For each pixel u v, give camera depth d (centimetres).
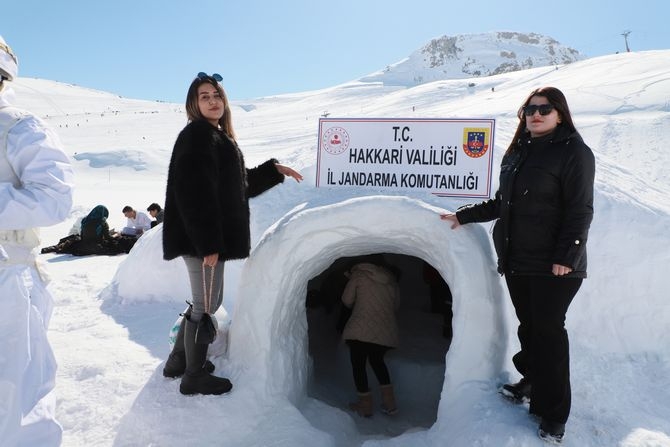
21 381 174
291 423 264
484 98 5381
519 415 237
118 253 813
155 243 482
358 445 286
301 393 304
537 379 226
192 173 226
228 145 249
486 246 280
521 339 247
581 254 211
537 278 223
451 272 270
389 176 332
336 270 485
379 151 333
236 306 289
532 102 226
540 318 222
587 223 210
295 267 288
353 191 332
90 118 9750
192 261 248
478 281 261
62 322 420
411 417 346
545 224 220
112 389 289
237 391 264
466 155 317
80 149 5847
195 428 249
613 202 360
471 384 255
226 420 253
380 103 8156
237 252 248
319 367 400
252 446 250
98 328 395
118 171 3881
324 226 284
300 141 5272
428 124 323
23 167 179
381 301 349
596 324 319
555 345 222
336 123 340
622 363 304
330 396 352
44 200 173
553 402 220
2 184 170
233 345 282
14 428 171
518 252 229
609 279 326
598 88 3462
